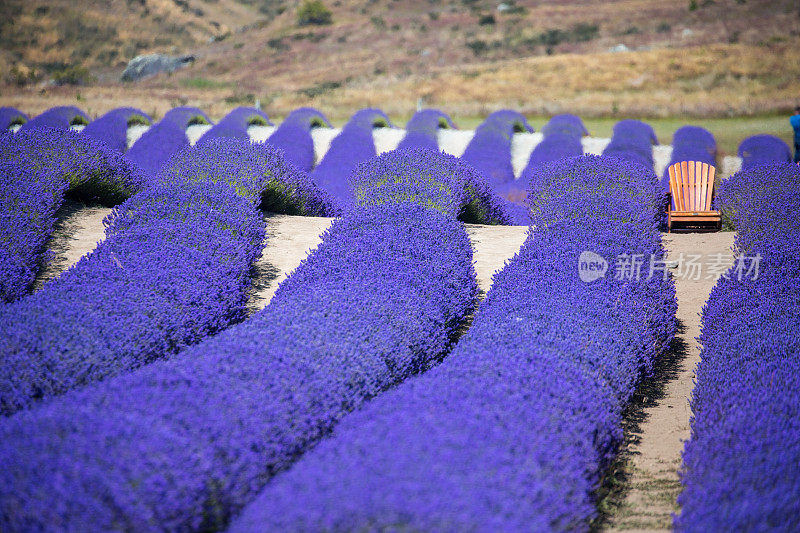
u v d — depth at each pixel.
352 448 2.47
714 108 24.22
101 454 2.34
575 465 2.67
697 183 8.52
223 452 2.57
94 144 7.35
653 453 3.81
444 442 2.44
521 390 3.05
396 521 2.01
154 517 2.21
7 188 5.61
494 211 9.16
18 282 4.66
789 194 6.95
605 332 3.96
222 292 4.77
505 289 4.84
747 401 3.27
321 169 15.04
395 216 6.19
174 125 16.78
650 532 2.94
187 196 6.20
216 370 3.11
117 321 3.88
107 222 5.80
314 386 3.19
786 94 25.28
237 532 2.07
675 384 4.71
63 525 2.06
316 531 1.99
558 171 8.12
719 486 2.59
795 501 2.30
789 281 4.78
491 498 2.14
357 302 4.13
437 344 4.30
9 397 3.09
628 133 15.73
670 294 5.25
